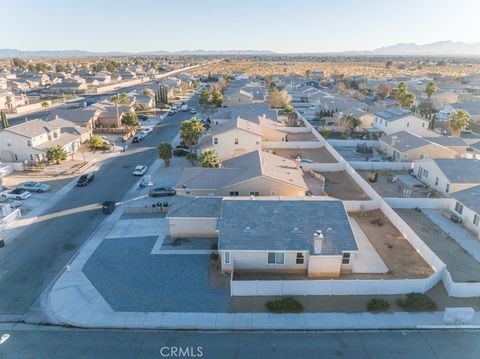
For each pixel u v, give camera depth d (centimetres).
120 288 2895
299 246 2984
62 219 4072
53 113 8094
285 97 10712
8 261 3275
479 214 3700
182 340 2380
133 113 8206
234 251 2981
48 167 5794
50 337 2409
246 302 2739
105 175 5484
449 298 2792
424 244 3328
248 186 4131
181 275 3056
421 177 5325
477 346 2339
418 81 15700
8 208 4122
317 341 2375
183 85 15175
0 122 8788
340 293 2817
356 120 8044
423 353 2281
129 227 3875
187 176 4359
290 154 6606
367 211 4300
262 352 2280
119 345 2339
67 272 3095
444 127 8644
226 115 7856
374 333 2448
